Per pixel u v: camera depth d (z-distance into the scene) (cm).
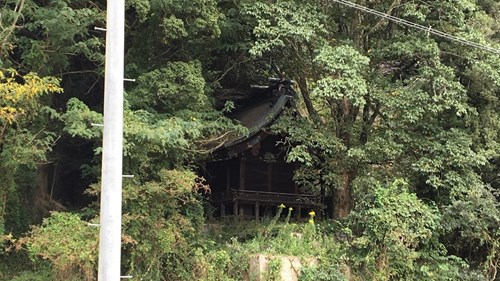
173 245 1205
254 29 1352
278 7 1388
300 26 1360
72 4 1309
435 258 1395
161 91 1272
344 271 1335
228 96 1870
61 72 1339
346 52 1312
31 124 1195
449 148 1427
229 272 1292
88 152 1573
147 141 1145
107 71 654
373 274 1327
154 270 1184
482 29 1638
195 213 1326
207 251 1305
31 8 1184
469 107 1504
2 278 1177
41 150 1114
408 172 1501
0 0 1222
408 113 1373
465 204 1409
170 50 1468
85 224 1105
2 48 1118
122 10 663
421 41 1441
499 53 1408
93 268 1081
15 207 1287
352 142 1533
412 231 1332
